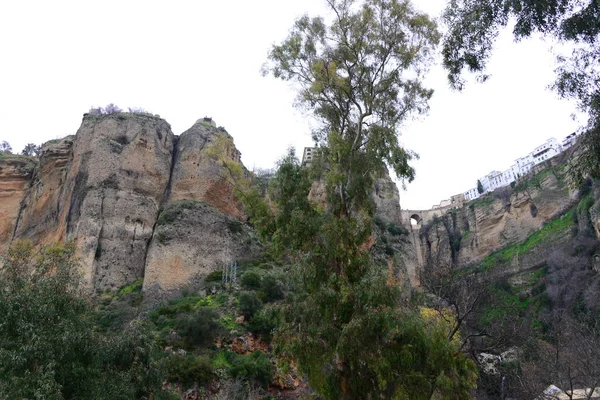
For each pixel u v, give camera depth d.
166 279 43.62
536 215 85.94
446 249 98.81
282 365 14.89
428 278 34.69
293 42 19.36
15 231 57.47
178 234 47.00
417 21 18.88
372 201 17.86
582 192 75.94
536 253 72.06
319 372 14.28
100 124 53.38
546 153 111.12
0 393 13.80
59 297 17.00
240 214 55.81
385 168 18.30
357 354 13.34
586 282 52.22
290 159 17.72
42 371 14.30
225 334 31.98
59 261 20.69
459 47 11.96
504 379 27.80
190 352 30.09
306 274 14.84
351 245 15.38
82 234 44.91
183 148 56.97
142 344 19.41
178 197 52.72
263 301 36.88
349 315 14.26
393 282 14.62
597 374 21.83
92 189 48.09
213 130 58.88
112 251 45.72
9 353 14.12
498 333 29.77
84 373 15.70
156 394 18.69
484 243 93.62
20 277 18.06
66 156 57.59
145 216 49.69
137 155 52.69
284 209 16.95
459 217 103.88
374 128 17.88
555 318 40.94
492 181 123.62
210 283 42.47
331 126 19.23
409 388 13.31
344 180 16.67
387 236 62.56
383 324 13.15
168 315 35.16
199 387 26.28
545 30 10.70
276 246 16.61
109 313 37.44
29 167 62.88
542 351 29.84
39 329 15.22
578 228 68.88
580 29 10.27
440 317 27.19
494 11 11.18
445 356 13.63
